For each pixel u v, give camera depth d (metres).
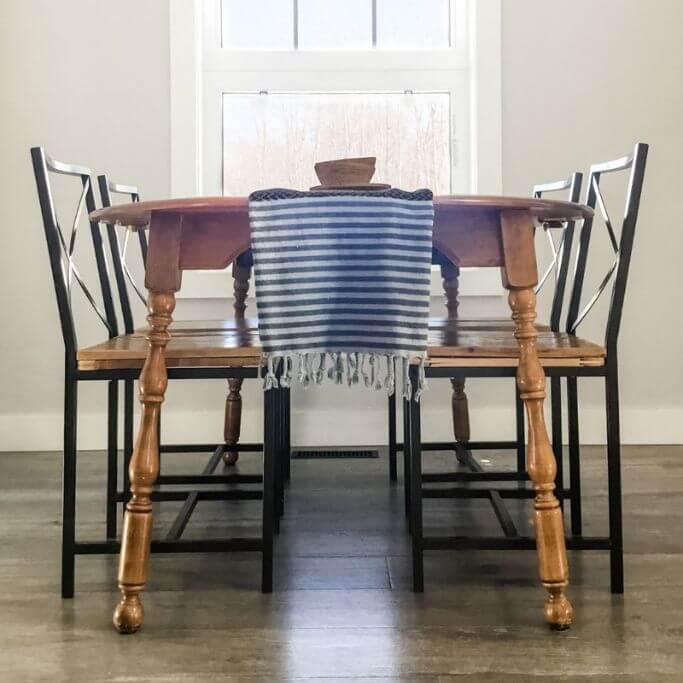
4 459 2.61
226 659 1.21
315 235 1.31
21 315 2.72
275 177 2.79
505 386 2.76
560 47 2.71
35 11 2.68
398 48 2.82
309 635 1.29
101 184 1.95
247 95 2.78
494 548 1.45
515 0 2.71
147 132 2.70
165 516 1.98
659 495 2.10
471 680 1.13
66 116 2.69
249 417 2.76
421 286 1.32
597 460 2.52
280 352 1.31
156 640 1.27
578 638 1.27
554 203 1.37
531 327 1.38
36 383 2.74
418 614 1.37
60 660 1.21
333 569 1.59
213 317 2.71
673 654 1.21
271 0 2.81
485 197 1.33
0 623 1.35
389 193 1.31
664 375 2.76
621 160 1.58
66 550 1.45
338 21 2.82
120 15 2.69
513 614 1.36
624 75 2.72
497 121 2.70
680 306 2.74
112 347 1.52
